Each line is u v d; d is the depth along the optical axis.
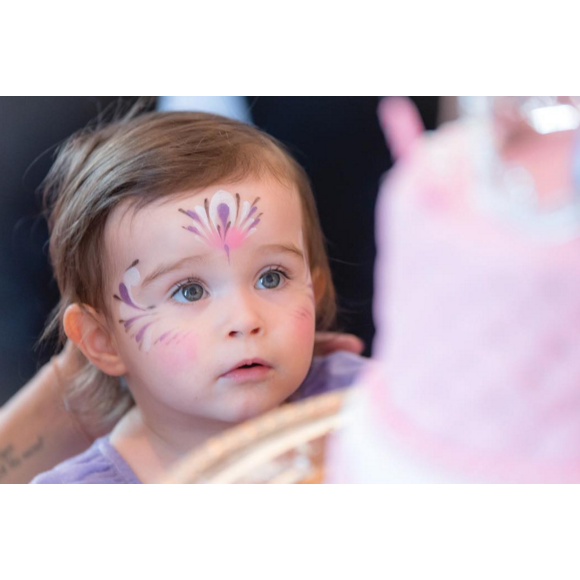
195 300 0.82
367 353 1.05
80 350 0.94
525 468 0.70
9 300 1.09
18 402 1.01
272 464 0.72
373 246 1.03
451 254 0.85
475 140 0.92
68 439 1.01
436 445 0.72
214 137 0.87
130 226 0.82
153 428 0.89
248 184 0.84
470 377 0.76
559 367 0.75
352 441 0.73
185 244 0.81
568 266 0.79
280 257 0.85
